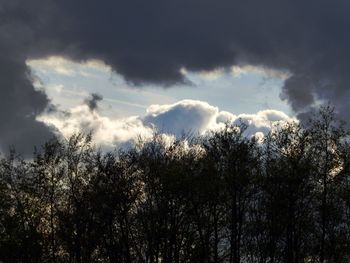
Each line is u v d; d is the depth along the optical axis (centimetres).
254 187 5419
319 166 5284
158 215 5500
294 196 5316
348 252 5066
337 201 5262
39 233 5662
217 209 5500
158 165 5547
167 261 5538
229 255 5488
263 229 5375
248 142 5453
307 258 5347
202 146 5600
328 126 5306
